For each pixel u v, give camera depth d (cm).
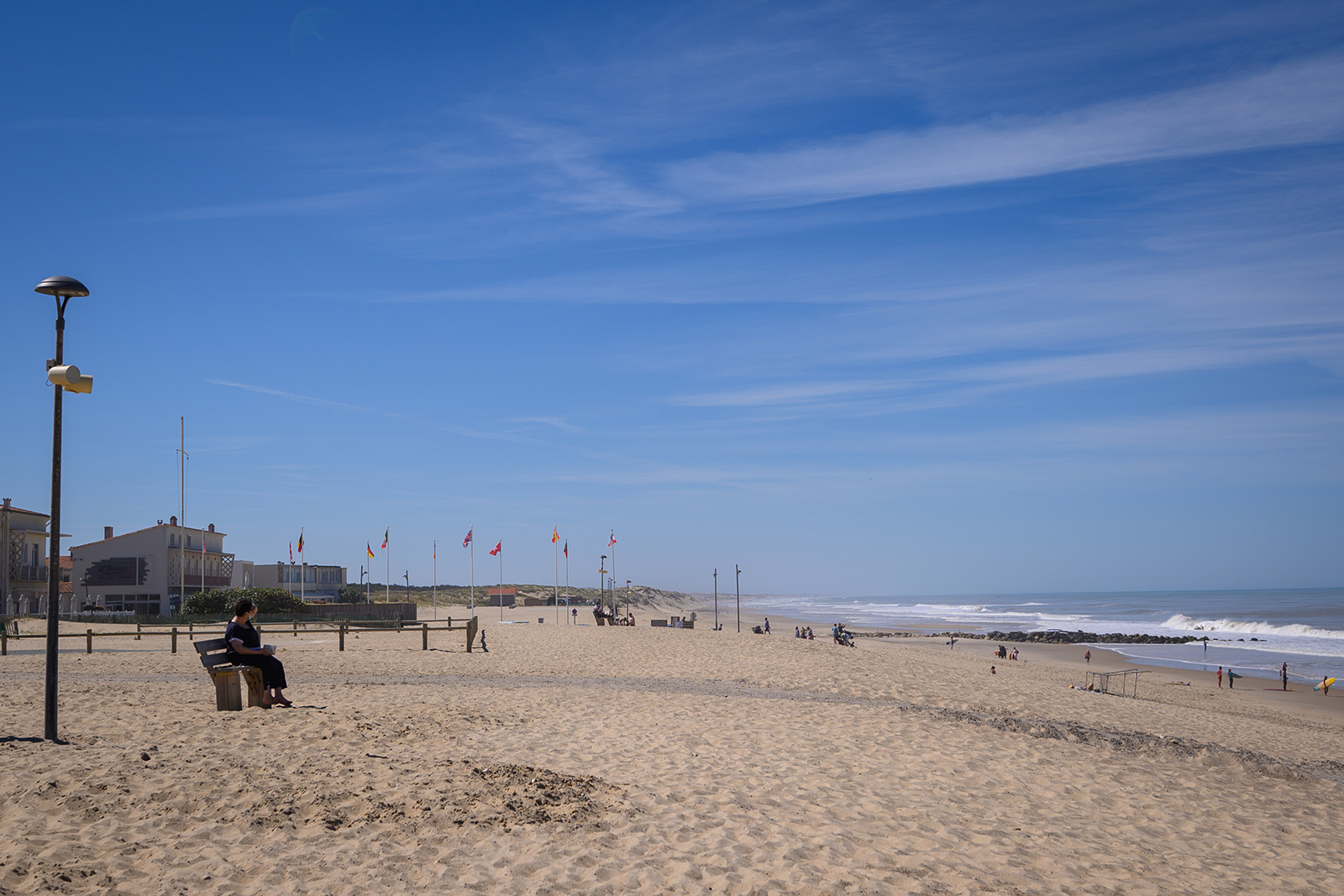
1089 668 5353
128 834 668
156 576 6519
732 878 671
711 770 1041
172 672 2092
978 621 13838
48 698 983
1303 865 894
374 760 916
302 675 2106
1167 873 810
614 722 1391
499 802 804
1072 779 1170
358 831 715
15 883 559
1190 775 1300
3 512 5584
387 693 1652
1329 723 3073
